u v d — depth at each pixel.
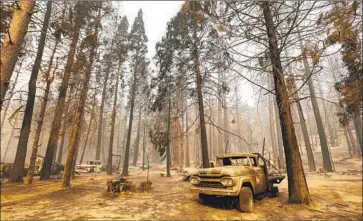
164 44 18.36
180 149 35.81
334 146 38.03
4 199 8.23
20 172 14.35
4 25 8.91
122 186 9.83
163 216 5.93
